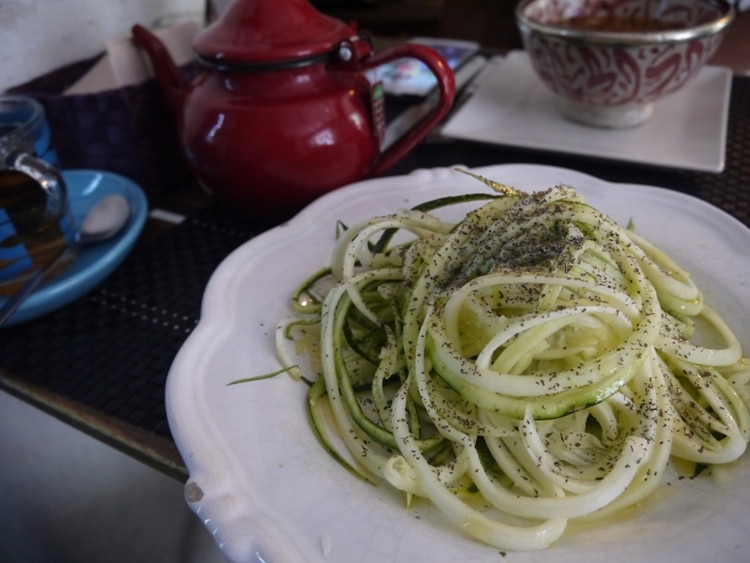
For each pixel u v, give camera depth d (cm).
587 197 28
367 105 29
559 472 18
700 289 24
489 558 16
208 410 18
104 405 22
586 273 20
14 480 27
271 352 21
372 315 23
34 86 33
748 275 24
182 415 18
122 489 23
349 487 18
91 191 32
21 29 33
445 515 17
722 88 40
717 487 18
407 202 28
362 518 16
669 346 21
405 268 24
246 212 31
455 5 77
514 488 19
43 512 27
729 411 20
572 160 35
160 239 30
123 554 26
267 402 19
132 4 38
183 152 30
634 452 18
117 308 26
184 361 20
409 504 18
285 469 17
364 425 20
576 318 19
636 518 18
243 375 20
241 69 26
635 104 35
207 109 28
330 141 28
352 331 23
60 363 23
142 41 31
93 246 29
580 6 43
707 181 33
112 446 21
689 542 16
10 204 25
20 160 25
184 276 28
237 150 27
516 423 19
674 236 26
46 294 25
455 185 29
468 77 44
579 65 34
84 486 24
